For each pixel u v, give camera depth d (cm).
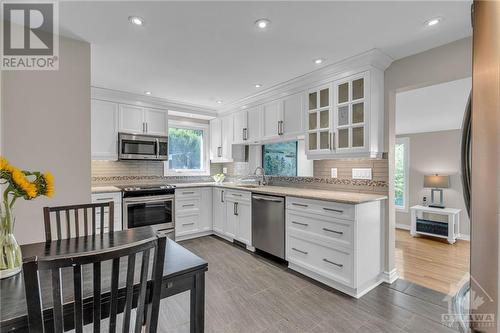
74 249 141
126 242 154
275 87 329
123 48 224
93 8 167
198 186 408
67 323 95
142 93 364
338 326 186
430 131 487
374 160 268
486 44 44
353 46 221
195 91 353
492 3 43
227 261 309
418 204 495
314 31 197
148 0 159
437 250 367
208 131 500
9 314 85
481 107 45
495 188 44
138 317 93
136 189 345
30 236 193
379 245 254
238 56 242
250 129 390
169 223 377
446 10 169
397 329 182
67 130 207
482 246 46
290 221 283
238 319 194
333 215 238
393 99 257
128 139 362
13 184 108
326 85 276
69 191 207
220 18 179
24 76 190
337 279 234
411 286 248
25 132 190
